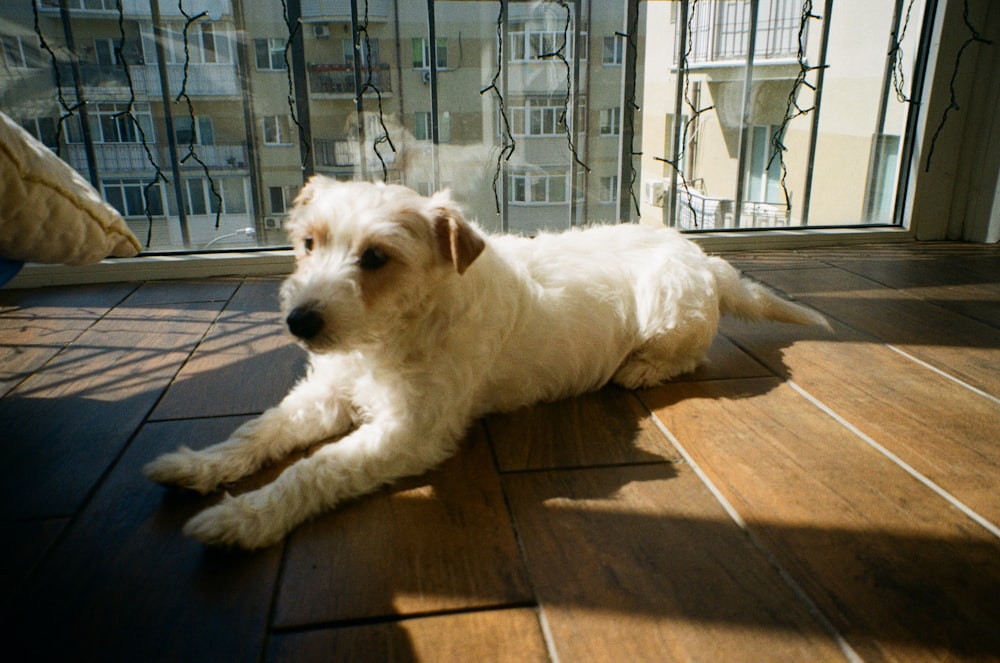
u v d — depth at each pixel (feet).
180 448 4.26
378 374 4.54
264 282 8.54
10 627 3.05
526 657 2.96
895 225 10.93
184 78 8.23
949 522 3.96
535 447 4.88
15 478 4.26
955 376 6.04
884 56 10.54
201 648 2.96
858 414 5.35
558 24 9.55
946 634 3.12
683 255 6.25
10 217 4.25
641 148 10.10
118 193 9.07
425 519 3.98
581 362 5.63
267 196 9.49
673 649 3.02
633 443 4.93
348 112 9.33
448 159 9.92
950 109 10.11
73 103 8.42
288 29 8.38
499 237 6.06
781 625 3.17
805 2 9.69
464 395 4.76
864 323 7.38
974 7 9.53
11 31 7.87
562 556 3.65
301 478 3.94
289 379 5.79
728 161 12.08
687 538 3.82
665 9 11.64
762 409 5.47
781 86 11.44
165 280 8.64
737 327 7.44
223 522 3.56
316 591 3.34
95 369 5.94
